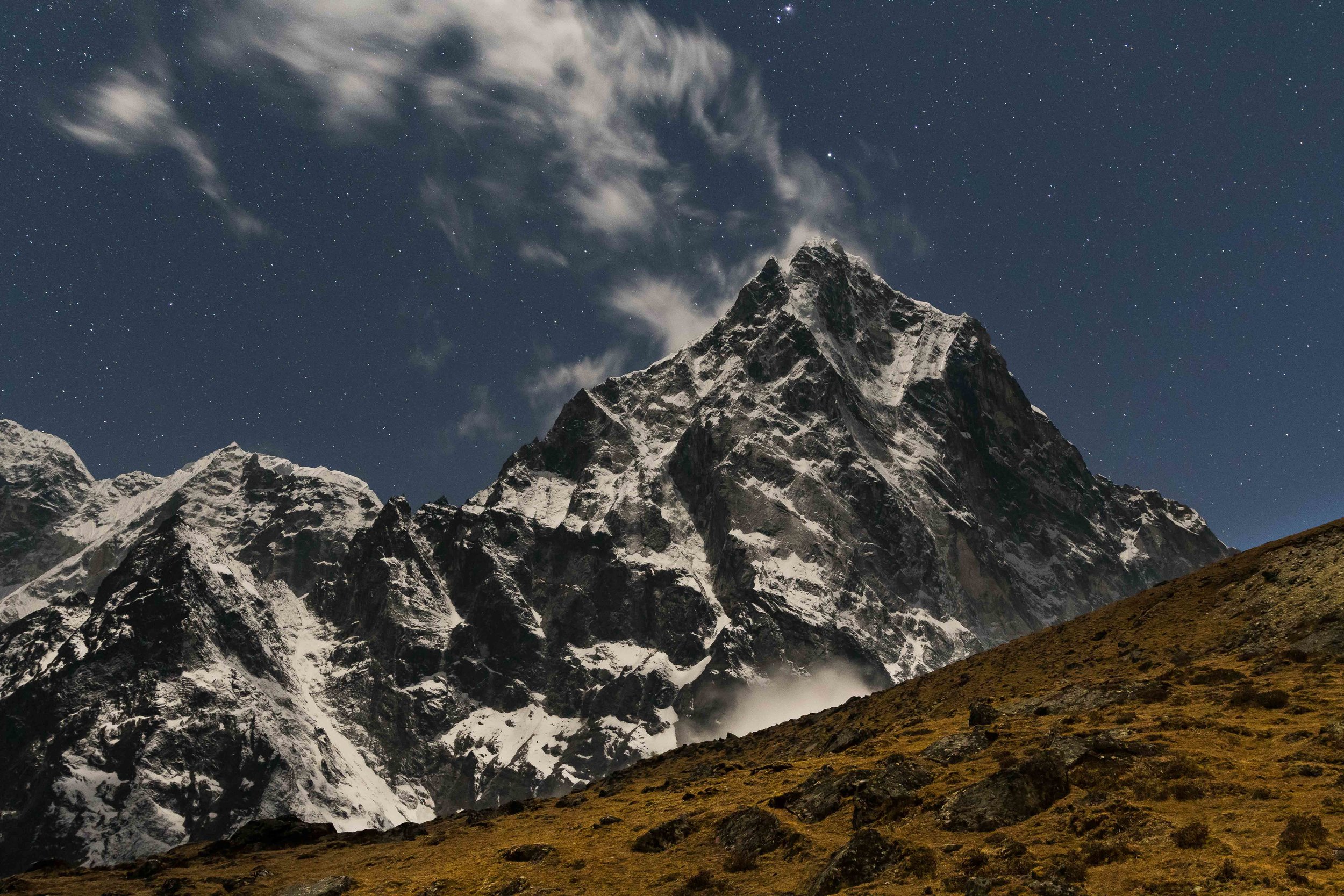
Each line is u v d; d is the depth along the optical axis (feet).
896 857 149.18
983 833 159.63
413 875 205.46
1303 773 156.04
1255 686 219.00
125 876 258.16
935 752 207.72
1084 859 138.51
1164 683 235.61
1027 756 186.29
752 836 180.04
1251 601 301.43
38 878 260.42
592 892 167.22
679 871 172.24
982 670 372.17
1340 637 238.48
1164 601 344.08
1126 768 167.32
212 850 289.12
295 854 274.16
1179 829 140.77
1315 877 119.85
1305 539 321.73
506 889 172.86
